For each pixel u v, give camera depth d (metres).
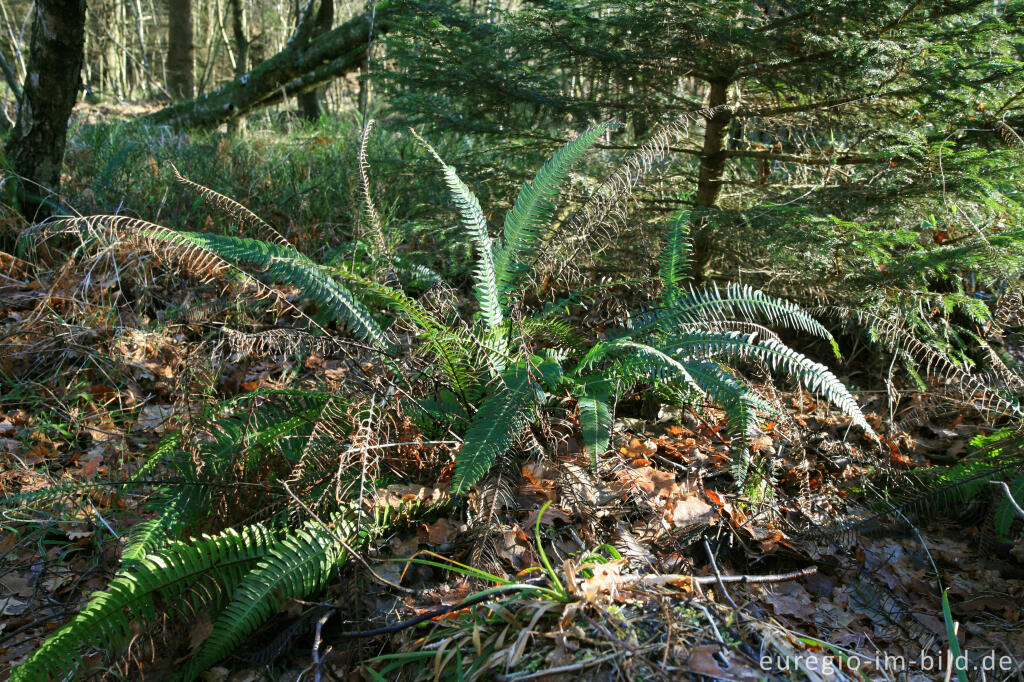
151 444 3.16
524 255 3.21
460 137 4.55
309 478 2.46
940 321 3.69
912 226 3.84
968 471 2.69
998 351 3.62
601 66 3.79
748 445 2.83
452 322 3.14
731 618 1.96
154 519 2.37
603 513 2.48
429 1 4.03
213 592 2.22
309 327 2.85
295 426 2.69
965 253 3.29
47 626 2.28
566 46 3.74
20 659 2.16
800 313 2.98
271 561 2.14
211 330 3.67
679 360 2.75
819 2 3.33
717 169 4.08
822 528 2.58
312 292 2.80
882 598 2.41
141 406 3.47
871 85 3.65
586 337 3.34
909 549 2.65
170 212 4.94
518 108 4.14
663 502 2.62
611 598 1.95
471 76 3.91
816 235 3.41
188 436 2.53
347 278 3.15
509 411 2.52
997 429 3.15
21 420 3.31
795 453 2.88
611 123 3.18
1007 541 2.52
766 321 4.01
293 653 2.16
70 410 3.33
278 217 5.28
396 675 2.01
